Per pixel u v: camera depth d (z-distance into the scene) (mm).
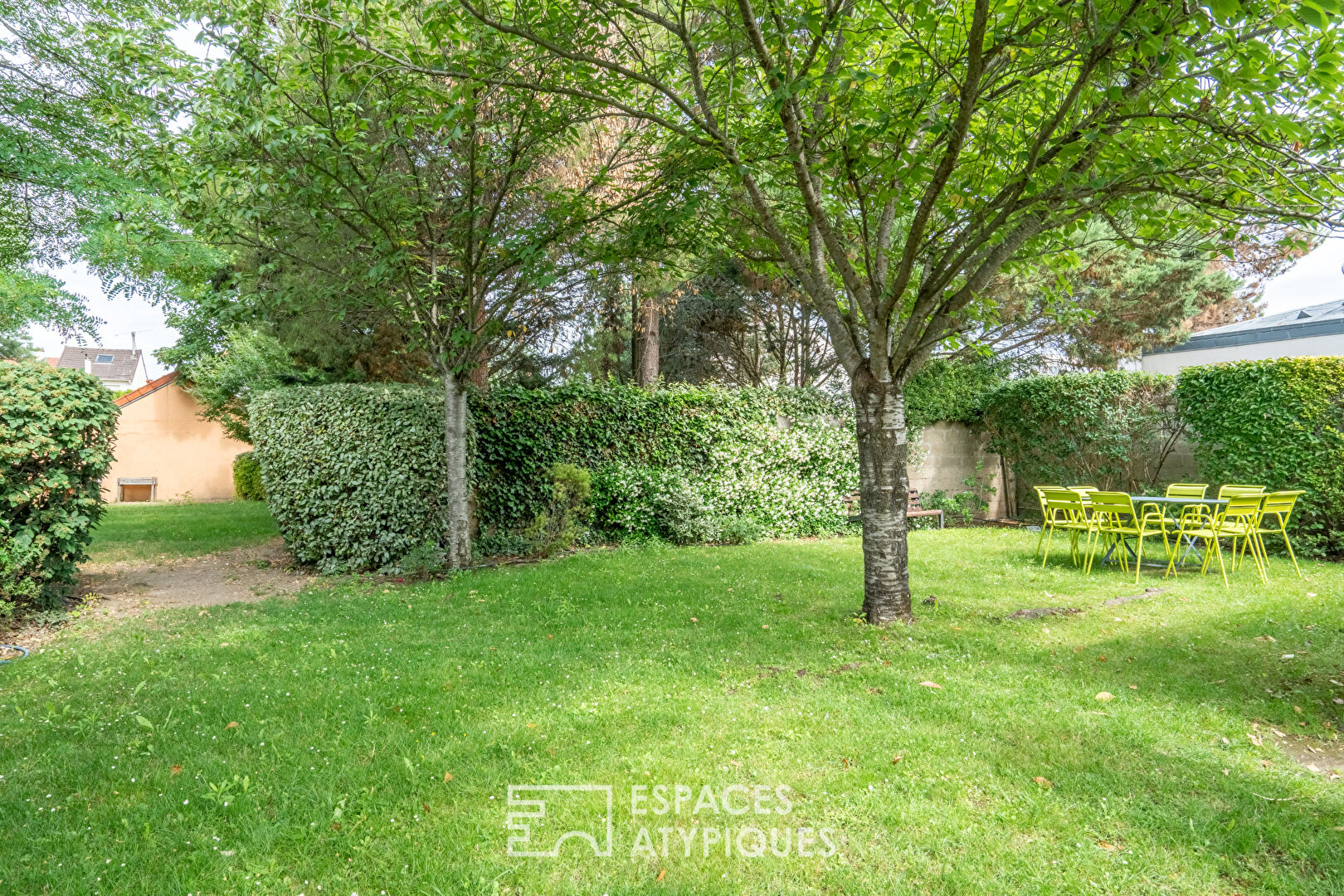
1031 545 9961
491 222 7812
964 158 5641
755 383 18484
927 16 4316
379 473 8297
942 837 2613
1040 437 12602
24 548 6168
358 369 11375
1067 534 11023
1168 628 5484
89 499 6895
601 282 8641
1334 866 2432
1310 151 4418
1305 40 4012
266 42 5848
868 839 2621
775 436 11469
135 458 21656
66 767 3234
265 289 9125
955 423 13812
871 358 5668
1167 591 6883
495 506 10000
